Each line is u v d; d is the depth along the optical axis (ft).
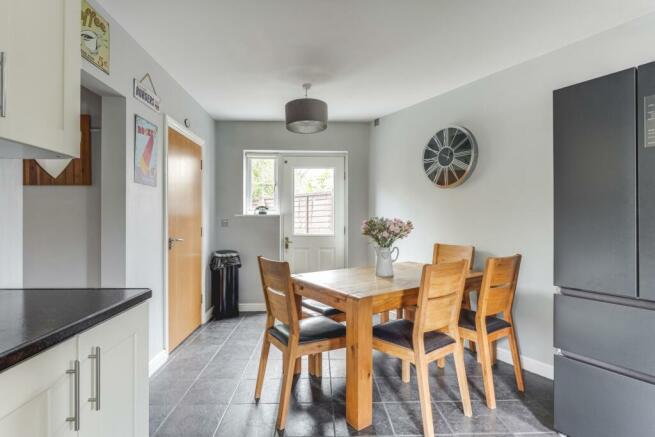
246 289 14.06
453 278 6.47
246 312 13.83
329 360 9.26
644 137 4.92
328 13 6.61
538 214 8.45
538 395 7.41
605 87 5.31
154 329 8.55
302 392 7.53
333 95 11.18
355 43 7.80
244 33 7.32
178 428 6.23
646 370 4.93
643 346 4.97
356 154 14.56
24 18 3.21
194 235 11.43
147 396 4.22
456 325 6.70
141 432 4.08
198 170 11.78
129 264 7.31
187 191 10.78
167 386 7.75
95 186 7.32
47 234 7.29
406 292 7.04
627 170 5.09
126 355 3.81
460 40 7.68
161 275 8.92
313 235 14.74
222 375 8.29
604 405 5.35
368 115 13.57
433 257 10.72
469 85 10.17
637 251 5.01
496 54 8.35
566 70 7.93
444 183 10.78
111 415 3.53
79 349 3.07
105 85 6.53
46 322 2.98
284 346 6.48
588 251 5.52
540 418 6.57
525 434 6.10
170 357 9.33
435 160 11.08
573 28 7.18
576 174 5.67
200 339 10.73
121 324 3.72
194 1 6.20
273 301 6.86
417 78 9.80
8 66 3.03
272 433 6.12
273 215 14.16
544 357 8.29
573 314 5.74
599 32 7.34
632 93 5.03
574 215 5.69
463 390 6.65
